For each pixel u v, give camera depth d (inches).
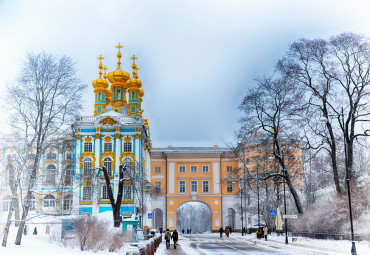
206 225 7091.5
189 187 4370.1
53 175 1784.0
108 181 2377.0
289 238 2183.8
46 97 1598.2
